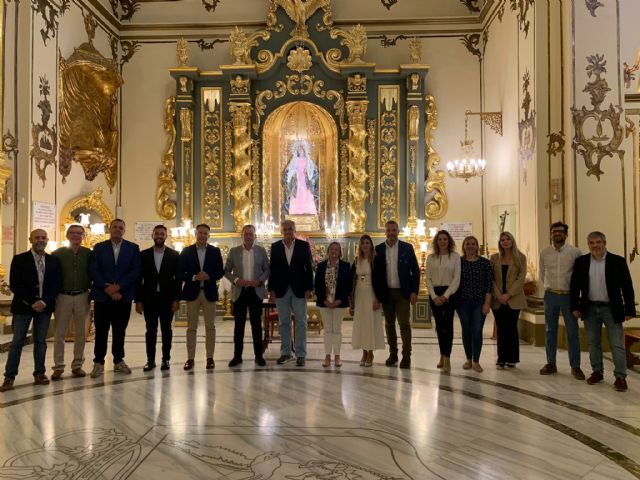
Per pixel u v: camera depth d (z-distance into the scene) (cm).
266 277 678
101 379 581
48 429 412
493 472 332
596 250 565
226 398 502
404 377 592
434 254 643
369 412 457
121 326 614
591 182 798
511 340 644
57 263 571
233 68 1230
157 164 1284
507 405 482
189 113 1259
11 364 543
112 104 1234
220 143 1268
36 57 931
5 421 433
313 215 1283
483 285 628
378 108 1263
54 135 987
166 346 633
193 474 327
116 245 614
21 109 902
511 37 1022
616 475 329
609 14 802
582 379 587
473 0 1265
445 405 480
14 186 887
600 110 800
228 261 675
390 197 1256
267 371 621
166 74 1296
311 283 670
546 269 629
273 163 1305
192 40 1302
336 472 330
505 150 1062
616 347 546
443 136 1268
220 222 1262
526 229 917
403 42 1287
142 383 562
